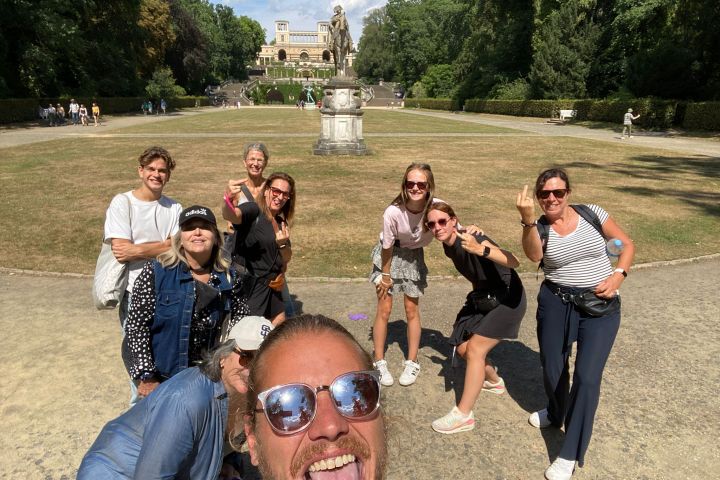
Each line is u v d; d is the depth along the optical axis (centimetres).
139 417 201
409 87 9762
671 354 493
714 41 3316
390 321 571
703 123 3131
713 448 357
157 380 279
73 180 1417
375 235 910
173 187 1320
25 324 547
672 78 3525
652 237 905
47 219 986
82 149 2173
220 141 2541
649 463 341
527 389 434
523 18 5512
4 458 338
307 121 4275
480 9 6150
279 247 402
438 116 5606
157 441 186
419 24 9450
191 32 7150
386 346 511
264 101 9869
